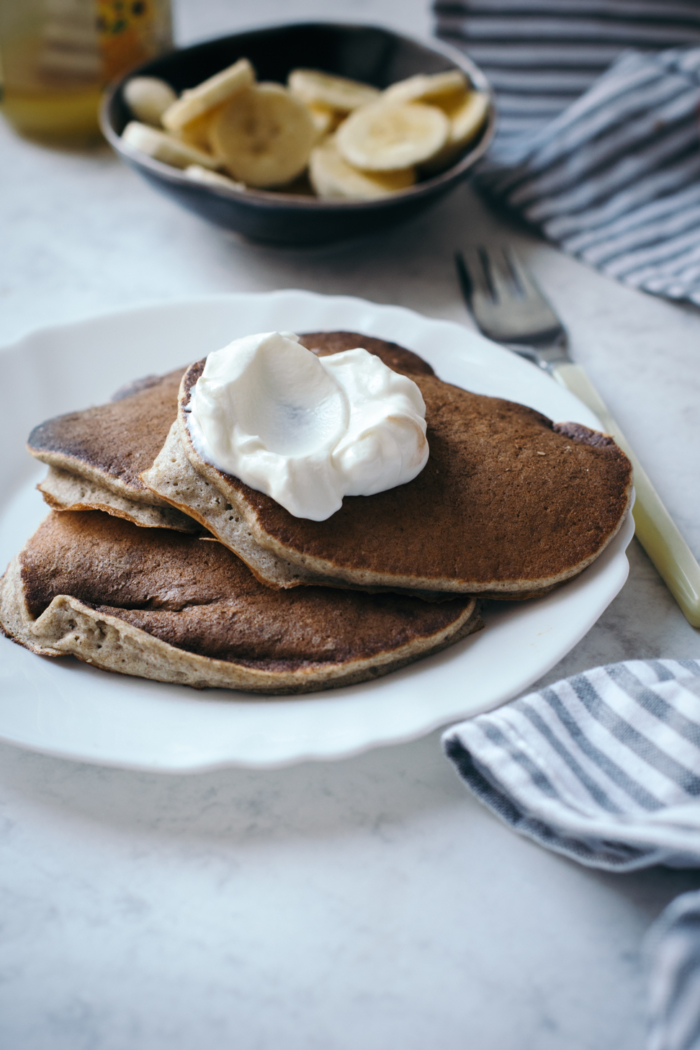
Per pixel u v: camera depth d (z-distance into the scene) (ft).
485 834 1.22
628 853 1.17
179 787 1.25
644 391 1.59
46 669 1.29
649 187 1.81
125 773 1.26
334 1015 1.14
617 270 1.75
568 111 1.86
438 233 1.86
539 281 1.77
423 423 1.31
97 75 1.95
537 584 1.29
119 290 1.77
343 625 1.27
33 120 1.99
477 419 1.38
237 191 1.64
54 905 1.19
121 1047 1.13
